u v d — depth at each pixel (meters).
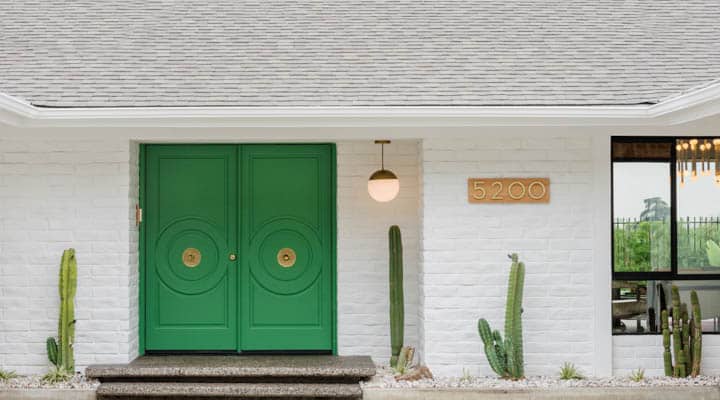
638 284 8.20
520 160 8.10
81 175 8.16
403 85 8.18
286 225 8.77
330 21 9.73
